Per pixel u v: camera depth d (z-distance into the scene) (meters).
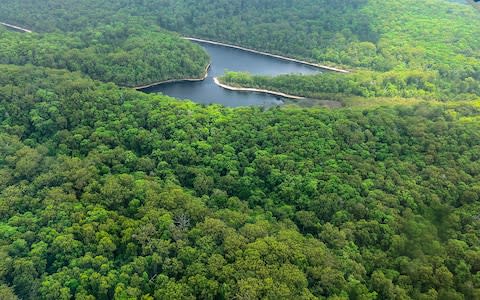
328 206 109.31
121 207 106.25
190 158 128.00
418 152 131.38
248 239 94.38
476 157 128.12
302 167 122.19
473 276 91.31
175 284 84.62
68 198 107.06
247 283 82.62
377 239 101.81
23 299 86.12
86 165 119.50
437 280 90.94
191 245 94.31
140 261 89.00
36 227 100.06
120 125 140.50
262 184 121.12
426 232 102.00
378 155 131.12
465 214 106.88
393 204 110.00
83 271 89.06
